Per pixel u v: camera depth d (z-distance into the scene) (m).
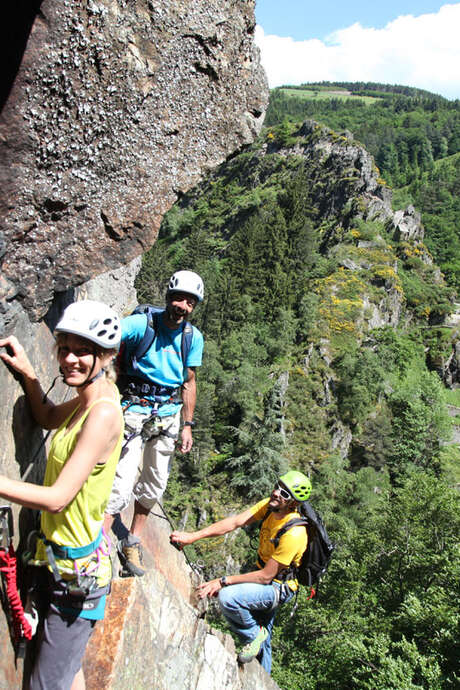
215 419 57.94
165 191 3.95
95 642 3.56
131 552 4.15
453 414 71.44
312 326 66.69
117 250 3.82
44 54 2.96
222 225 103.88
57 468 2.49
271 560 4.67
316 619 19.48
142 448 3.87
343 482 51.28
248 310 70.56
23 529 2.95
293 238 76.50
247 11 4.01
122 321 3.72
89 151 3.41
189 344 3.87
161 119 3.75
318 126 104.75
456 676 12.98
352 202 87.12
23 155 3.08
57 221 3.40
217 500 49.84
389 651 15.51
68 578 2.60
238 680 5.08
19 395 2.99
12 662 2.65
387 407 62.94
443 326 80.00
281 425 53.81
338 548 29.69
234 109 4.15
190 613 4.89
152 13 3.45
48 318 3.75
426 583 20.06
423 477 22.61
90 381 2.52
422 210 157.12
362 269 77.81
